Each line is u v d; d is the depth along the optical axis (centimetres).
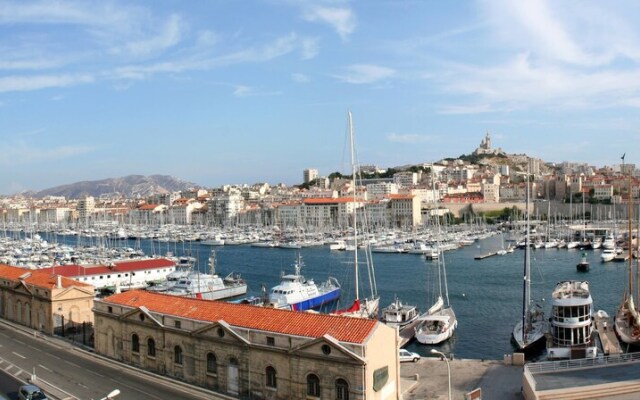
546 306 12988
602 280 16550
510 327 11025
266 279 18512
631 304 9619
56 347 8575
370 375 5659
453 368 7325
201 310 7094
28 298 10025
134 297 7962
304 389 5938
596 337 9150
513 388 6462
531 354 8956
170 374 7144
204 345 6762
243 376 6406
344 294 15250
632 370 6003
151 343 7419
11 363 7712
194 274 16688
